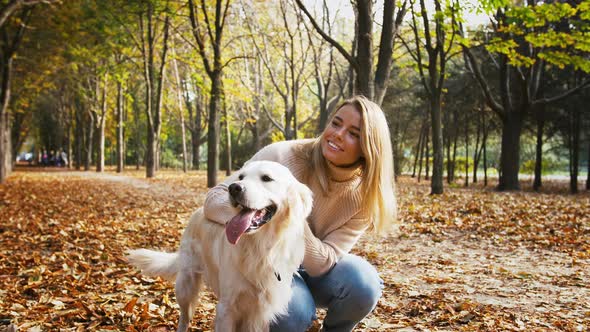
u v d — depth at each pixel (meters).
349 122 2.85
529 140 39.38
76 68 28.92
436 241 8.30
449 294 4.96
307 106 35.41
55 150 60.25
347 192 3.00
